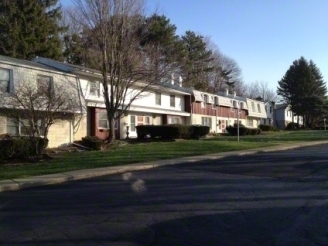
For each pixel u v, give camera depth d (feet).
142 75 79.41
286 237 19.30
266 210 25.14
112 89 76.69
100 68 77.25
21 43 124.16
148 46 85.25
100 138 81.00
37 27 130.00
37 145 59.52
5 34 125.80
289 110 256.32
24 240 19.40
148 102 108.37
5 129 63.93
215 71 227.81
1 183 36.52
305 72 249.14
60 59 134.21
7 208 27.02
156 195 30.53
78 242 18.89
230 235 19.72
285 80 255.70
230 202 27.63
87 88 86.07
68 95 72.02
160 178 39.73
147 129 94.89
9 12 126.31
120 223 22.30
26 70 68.08
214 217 23.44
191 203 27.43
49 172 43.83
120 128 96.99
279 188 33.14
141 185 35.58
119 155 60.49
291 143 91.81
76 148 72.38
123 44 75.31
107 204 27.53
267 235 19.67
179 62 108.88
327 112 232.32
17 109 61.21
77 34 136.77
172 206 26.53
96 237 19.63
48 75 72.08
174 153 64.03
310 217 23.24
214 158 59.11
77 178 41.14
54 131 72.59
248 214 24.13
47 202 28.86
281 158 57.62
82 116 79.71
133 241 18.86
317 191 31.63
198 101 137.08
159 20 127.03
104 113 90.27
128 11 74.74
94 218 23.59
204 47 209.97
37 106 60.49
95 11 73.92
